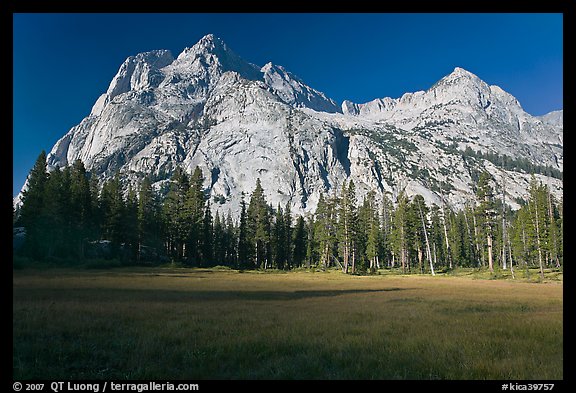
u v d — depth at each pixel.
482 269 85.25
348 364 9.39
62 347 10.48
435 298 27.69
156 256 87.38
